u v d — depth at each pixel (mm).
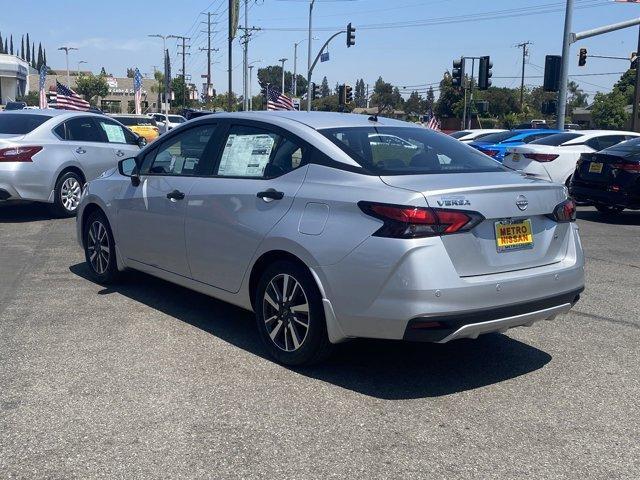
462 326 3992
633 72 73375
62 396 4121
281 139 4840
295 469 3348
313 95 42500
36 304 5984
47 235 9242
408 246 3898
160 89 79250
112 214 6230
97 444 3553
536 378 4586
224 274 5016
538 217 4461
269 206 4637
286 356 4602
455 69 25922
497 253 4199
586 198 11852
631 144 11727
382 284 3961
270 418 3889
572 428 3859
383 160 4496
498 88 85875
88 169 10898
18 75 82562
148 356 4797
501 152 17266
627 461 3496
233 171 5074
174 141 5746
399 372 4629
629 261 8422
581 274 4637
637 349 5199
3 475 3244
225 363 4695
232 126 5262
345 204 4188
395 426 3830
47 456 3426
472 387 4410
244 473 3303
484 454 3541
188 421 3826
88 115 11336
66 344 5000
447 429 3812
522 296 4199
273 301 4645
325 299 4230
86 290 6473
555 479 3312
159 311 5848
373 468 3373
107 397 4117
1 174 9727
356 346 5121
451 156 4879
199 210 5164
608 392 4375
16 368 4539
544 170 13578
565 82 20484
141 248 5914
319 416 3928
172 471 3309
